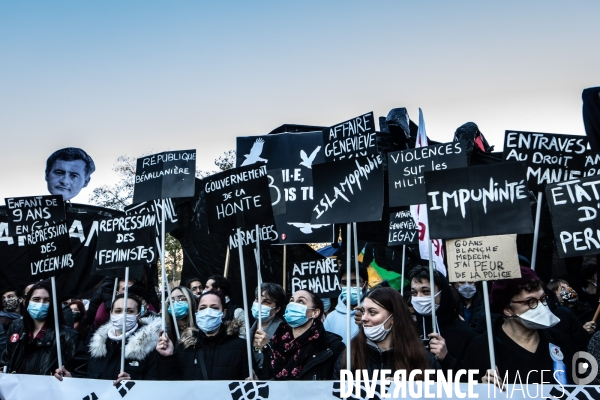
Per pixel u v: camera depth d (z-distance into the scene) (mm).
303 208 7344
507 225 4055
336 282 6391
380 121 9328
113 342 5461
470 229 4121
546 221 7734
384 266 8430
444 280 5133
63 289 9305
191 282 7395
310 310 4988
